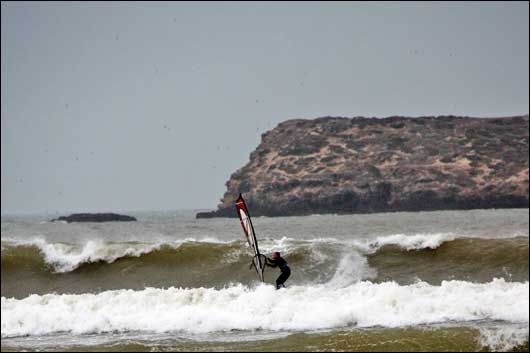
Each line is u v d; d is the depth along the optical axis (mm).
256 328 52219
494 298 57719
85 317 55656
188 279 81062
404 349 45500
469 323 51875
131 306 59000
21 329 53781
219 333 51094
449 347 45844
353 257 83438
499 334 48344
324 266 81250
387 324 52125
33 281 83625
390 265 82000
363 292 59844
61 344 48688
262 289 61562
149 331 52469
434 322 52531
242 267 82500
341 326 52188
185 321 54219
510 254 82000
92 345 48094
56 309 57781
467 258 82250
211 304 58906
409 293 57719
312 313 54125
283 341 47750
